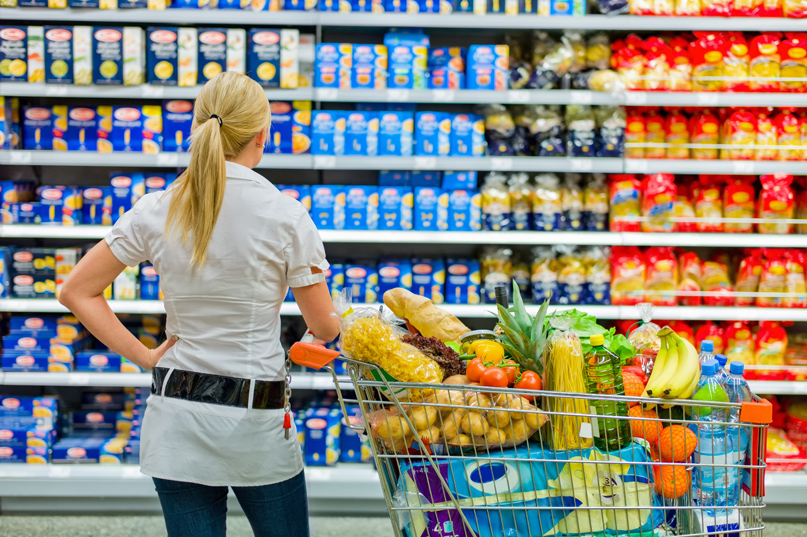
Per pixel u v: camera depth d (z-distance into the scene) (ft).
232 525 9.67
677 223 10.46
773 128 10.35
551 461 4.41
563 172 11.08
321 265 4.86
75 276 4.78
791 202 10.40
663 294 10.39
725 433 4.51
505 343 5.23
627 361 5.61
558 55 10.36
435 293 10.50
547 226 10.42
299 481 5.08
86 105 11.60
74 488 9.89
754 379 10.42
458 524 4.49
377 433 4.52
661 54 10.27
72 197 10.28
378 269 10.48
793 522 9.91
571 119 10.39
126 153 10.07
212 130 4.61
